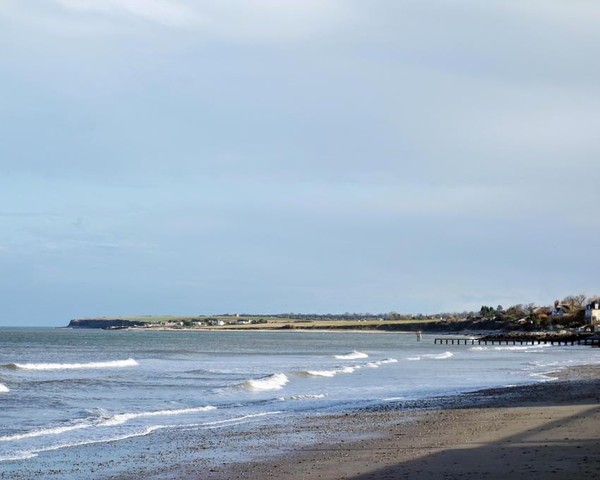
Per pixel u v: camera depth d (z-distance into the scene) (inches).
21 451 829.2
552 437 854.5
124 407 1348.4
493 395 1533.0
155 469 709.9
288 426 1050.7
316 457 763.4
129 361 2935.5
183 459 767.7
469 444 816.9
